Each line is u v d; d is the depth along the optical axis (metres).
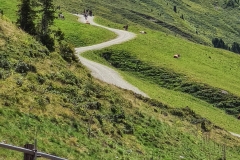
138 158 36.72
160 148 42.72
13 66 40.53
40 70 43.94
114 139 38.59
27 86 37.19
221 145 56.78
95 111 42.34
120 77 87.50
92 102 43.53
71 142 31.56
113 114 44.50
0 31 48.84
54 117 34.22
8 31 50.75
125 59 106.94
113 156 33.75
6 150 23.89
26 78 39.38
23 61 42.88
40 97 36.25
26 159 16.89
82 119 38.12
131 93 59.84
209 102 94.69
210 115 83.12
